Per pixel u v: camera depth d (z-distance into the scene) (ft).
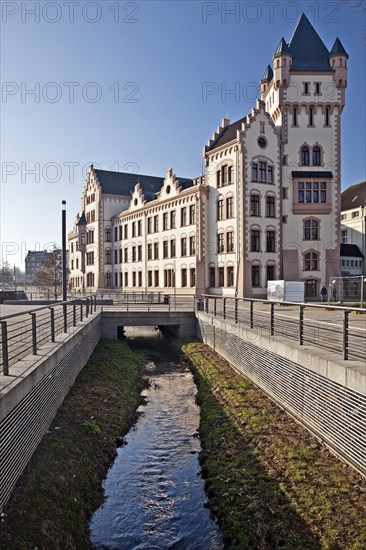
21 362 31.55
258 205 121.49
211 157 131.23
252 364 49.08
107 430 38.11
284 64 127.65
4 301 110.93
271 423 36.01
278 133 126.31
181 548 23.36
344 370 27.71
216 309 81.76
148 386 56.44
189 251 136.87
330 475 26.12
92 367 57.57
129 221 180.24
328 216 128.67
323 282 127.54
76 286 233.55
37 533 21.48
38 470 27.09
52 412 35.50
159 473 31.89
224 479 28.73
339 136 129.08
